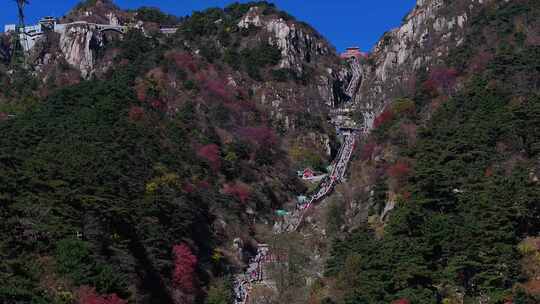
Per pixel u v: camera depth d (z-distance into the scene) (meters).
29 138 126.94
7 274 81.19
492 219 92.00
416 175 106.12
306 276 113.94
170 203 119.75
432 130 127.62
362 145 165.38
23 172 100.44
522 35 151.38
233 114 180.38
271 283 118.12
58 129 134.25
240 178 156.75
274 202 158.00
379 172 133.62
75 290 84.50
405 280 88.81
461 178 106.88
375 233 112.00
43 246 89.12
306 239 130.50
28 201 94.69
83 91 163.62
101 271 88.62
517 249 89.00
